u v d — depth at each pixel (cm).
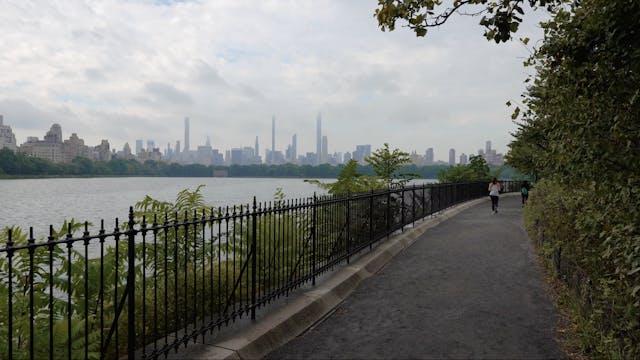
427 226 1744
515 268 978
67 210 4803
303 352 536
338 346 552
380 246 1209
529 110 616
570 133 512
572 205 617
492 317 652
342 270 905
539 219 1123
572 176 543
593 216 524
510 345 545
